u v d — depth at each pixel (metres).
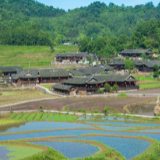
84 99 189.50
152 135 117.50
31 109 163.88
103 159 86.44
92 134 116.75
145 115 151.12
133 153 95.38
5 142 102.50
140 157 90.44
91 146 101.00
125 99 189.88
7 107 168.62
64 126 130.25
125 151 97.12
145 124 135.38
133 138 112.12
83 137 113.44
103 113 154.88
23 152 91.50
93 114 152.38
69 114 153.62
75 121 138.62
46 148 96.12
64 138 111.69
